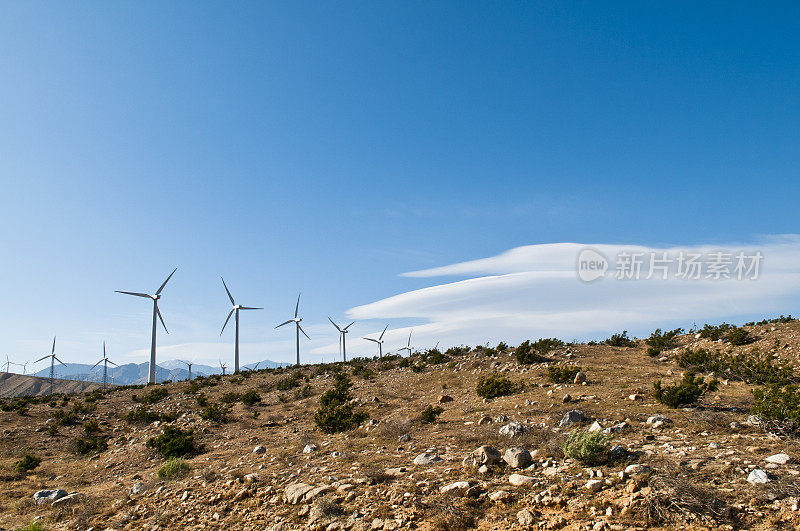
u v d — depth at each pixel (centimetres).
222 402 4131
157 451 2408
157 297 7912
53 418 3716
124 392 5297
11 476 2067
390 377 4303
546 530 848
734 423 1402
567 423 1695
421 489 1119
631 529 790
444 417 2303
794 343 3073
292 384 4509
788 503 795
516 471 1176
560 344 4538
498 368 3684
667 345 3900
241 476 1512
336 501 1133
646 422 1566
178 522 1209
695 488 855
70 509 1459
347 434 2225
